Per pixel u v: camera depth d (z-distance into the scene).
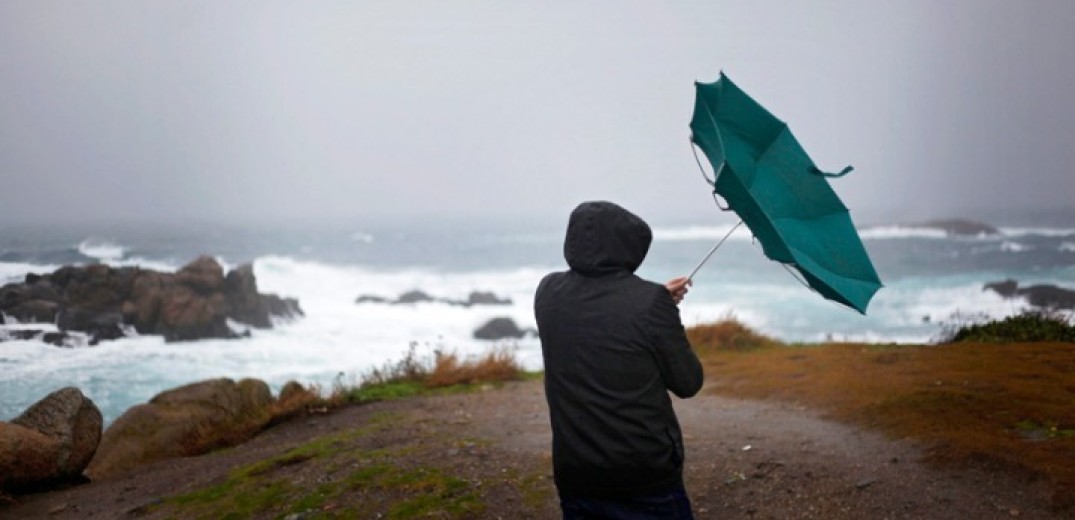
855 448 6.05
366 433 7.69
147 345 23.80
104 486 7.46
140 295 25.56
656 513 2.93
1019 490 4.84
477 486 5.74
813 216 3.47
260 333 27.16
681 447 3.01
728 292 37.94
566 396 3.00
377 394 10.48
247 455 7.80
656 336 2.91
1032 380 7.24
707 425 7.48
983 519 4.58
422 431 7.66
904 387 7.62
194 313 25.59
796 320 29.66
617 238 3.07
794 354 11.12
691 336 13.87
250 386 10.77
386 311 34.31
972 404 6.58
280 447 7.97
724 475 5.74
